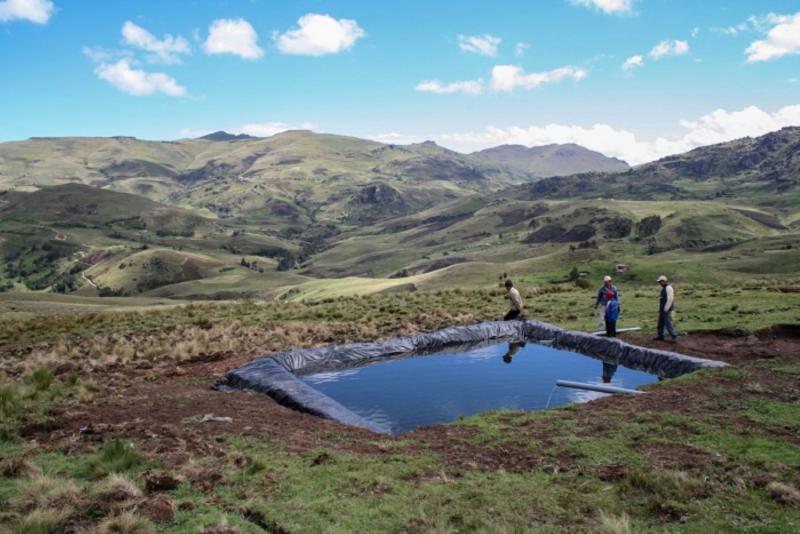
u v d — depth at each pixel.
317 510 8.09
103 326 30.22
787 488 8.21
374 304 36.38
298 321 30.03
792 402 12.95
